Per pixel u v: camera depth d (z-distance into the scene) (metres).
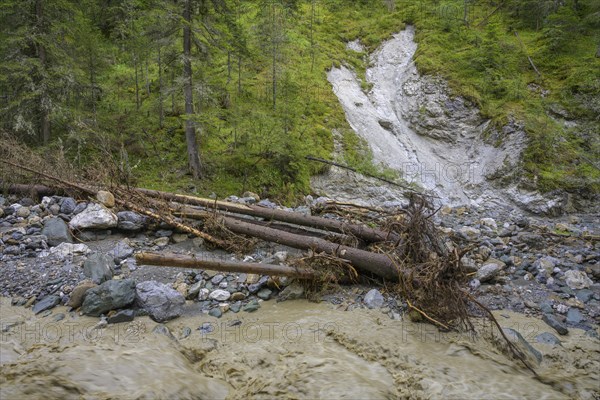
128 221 8.50
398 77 18.83
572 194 13.64
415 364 5.08
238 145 13.13
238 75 15.85
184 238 8.66
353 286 7.26
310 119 15.55
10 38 10.70
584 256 8.77
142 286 6.39
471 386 4.67
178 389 4.44
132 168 11.78
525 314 6.57
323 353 5.25
